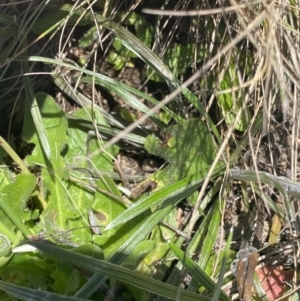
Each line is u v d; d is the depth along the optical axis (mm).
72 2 278
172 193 240
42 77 297
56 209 259
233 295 247
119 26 259
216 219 250
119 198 258
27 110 270
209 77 274
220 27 268
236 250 268
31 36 286
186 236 255
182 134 260
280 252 259
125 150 296
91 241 254
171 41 292
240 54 268
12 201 247
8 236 239
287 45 237
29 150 289
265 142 277
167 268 246
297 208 251
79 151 277
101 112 290
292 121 248
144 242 239
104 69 304
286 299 245
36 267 240
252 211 267
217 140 274
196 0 268
